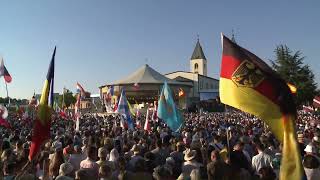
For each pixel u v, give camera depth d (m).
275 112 6.21
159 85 98.31
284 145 5.86
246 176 7.98
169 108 18.70
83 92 36.41
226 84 6.80
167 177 7.24
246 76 6.59
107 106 61.34
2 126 28.69
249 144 12.94
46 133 7.64
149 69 105.12
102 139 14.58
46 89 7.76
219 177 7.66
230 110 86.31
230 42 6.88
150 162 9.41
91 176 8.41
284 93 6.21
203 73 169.12
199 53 169.88
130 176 8.23
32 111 47.41
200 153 10.24
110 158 10.96
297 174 5.50
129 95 98.44
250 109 6.45
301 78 64.88
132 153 11.77
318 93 66.00
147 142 14.74
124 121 25.47
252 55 6.73
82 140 16.19
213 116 57.41
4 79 31.23
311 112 55.03
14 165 8.21
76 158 10.49
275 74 6.39
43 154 9.41
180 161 10.78
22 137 16.70
